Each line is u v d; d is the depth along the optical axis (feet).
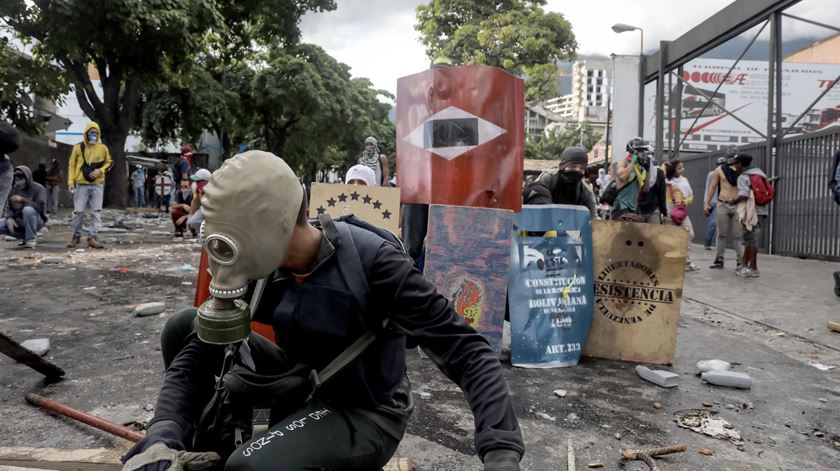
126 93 70.90
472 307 13.47
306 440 4.75
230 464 4.66
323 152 140.97
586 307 13.97
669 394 11.75
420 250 15.39
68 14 52.44
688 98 75.15
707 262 33.24
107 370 11.89
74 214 31.40
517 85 14.06
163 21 57.72
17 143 18.03
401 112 14.76
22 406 9.88
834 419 10.61
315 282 4.71
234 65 111.65
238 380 5.09
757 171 27.22
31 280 21.45
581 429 9.91
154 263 26.76
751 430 10.04
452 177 13.98
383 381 5.23
